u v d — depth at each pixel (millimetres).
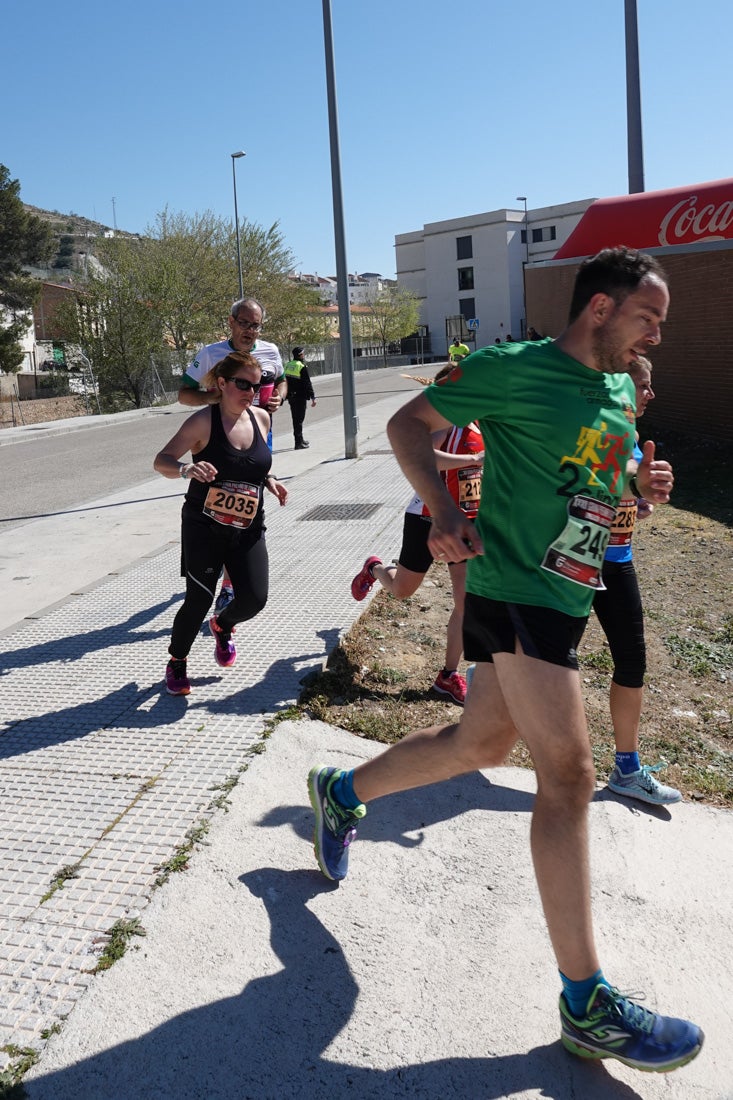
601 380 2191
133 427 24328
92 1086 2029
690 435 12336
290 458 12820
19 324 49031
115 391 39344
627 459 2223
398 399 25938
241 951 2463
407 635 5020
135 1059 2104
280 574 6125
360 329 82000
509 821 3133
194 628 4016
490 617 2146
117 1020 2219
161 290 39344
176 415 29359
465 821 3133
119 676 4398
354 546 6797
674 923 2623
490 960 2441
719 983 2381
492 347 2199
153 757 3531
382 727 3814
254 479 3953
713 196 11703
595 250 13055
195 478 3719
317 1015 2242
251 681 4234
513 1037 2186
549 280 22016
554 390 2117
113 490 11531
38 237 48344
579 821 2070
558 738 2062
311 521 7824
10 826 3072
